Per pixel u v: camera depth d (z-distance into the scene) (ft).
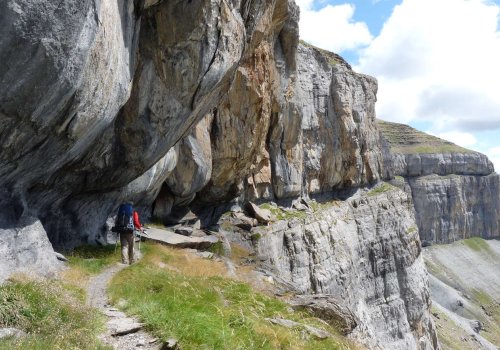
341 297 180.96
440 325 382.01
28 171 44.34
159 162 88.63
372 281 230.89
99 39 40.14
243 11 84.23
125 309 39.09
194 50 66.85
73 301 35.17
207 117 118.32
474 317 492.13
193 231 108.58
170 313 38.17
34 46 32.60
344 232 208.74
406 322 245.04
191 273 67.97
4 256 39.70
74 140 45.73
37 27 32.17
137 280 49.26
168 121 71.46
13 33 31.01
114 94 48.80
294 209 178.40
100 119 47.91
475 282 627.87
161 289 48.19
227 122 123.24
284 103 160.86
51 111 38.34
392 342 228.43
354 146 241.14
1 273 37.06
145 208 98.89
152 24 62.54
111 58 44.75
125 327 34.24
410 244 271.28
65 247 60.80
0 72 31.89
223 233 126.93
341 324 69.62
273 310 57.77
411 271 264.93
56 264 48.60
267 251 133.28
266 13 106.52
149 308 38.17
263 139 141.79
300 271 153.28
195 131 108.88
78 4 34.42
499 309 555.28
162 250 78.43
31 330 29.04
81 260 55.62
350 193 249.75
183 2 62.64
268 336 42.09
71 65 36.40
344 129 234.58
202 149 111.14
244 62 121.90
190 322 37.19
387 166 342.44
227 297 57.82
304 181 202.90
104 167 64.08
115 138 64.90
